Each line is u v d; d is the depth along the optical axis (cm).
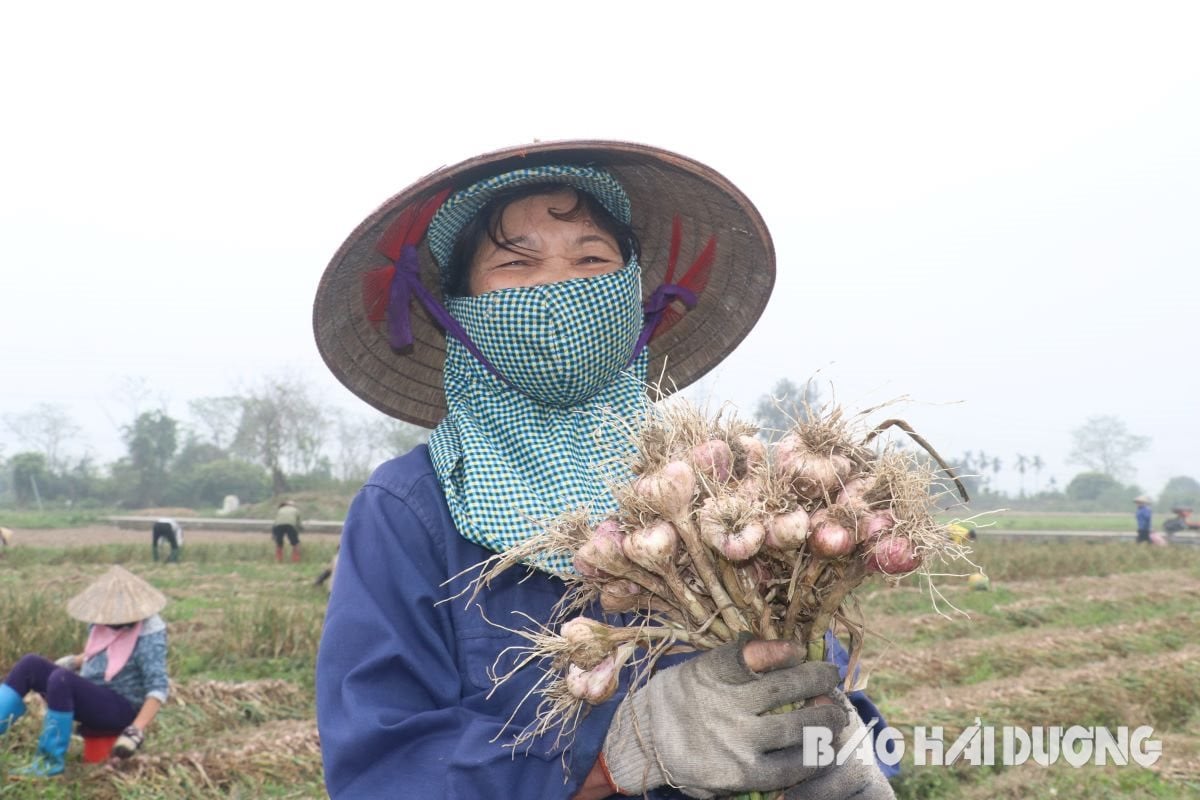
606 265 202
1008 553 2689
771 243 229
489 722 163
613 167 224
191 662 1088
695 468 158
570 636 156
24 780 643
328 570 1945
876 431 164
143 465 9350
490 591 179
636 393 205
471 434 189
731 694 150
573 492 185
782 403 166
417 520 184
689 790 152
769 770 149
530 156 197
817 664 154
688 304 243
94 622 684
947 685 1050
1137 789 671
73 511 8506
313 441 9331
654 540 153
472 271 209
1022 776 680
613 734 157
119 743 671
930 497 159
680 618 166
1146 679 979
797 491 155
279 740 746
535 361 188
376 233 209
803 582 157
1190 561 2886
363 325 233
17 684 693
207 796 657
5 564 2683
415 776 156
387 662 166
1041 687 937
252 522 5269
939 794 677
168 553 2933
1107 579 2230
